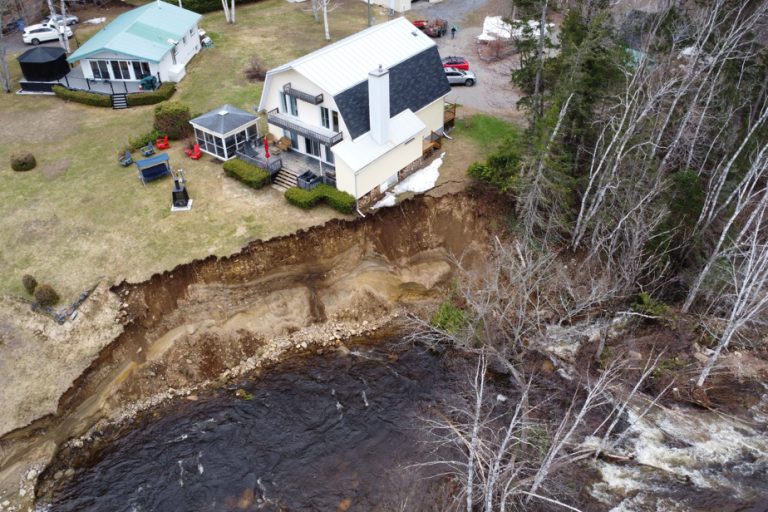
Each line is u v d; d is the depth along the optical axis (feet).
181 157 155.33
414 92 147.95
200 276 125.39
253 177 141.18
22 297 119.03
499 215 142.61
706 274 120.37
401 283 138.00
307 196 135.23
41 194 142.82
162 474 104.47
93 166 151.94
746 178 112.27
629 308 127.95
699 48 123.95
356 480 102.78
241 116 150.41
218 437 110.42
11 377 109.09
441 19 230.27
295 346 127.44
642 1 186.19
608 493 99.55
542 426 106.42
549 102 132.36
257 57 200.95
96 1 240.94
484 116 171.42
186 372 120.16
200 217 135.64
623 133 125.90
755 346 124.67
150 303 121.90
